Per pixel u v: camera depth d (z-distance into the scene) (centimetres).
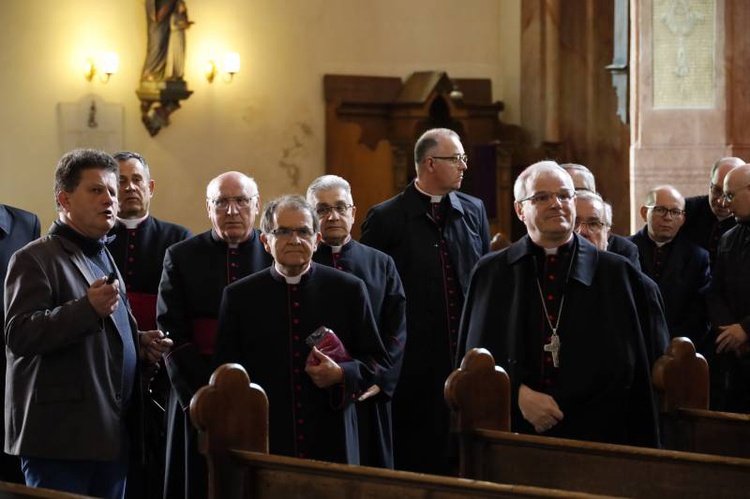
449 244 860
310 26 1892
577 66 1869
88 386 604
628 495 532
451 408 580
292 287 651
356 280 666
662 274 911
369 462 712
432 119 1905
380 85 1916
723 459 508
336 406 634
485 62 1962
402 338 770
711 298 877
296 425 632
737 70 1205
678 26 1216
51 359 602
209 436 516
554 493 434
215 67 1836
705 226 967
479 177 1853
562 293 652
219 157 1847
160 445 681
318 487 497
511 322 652
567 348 641
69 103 1752
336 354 634
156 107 1791
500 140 1895
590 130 1861
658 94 1223
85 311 584
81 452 600
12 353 604
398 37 1938
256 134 1866
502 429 588
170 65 1786
